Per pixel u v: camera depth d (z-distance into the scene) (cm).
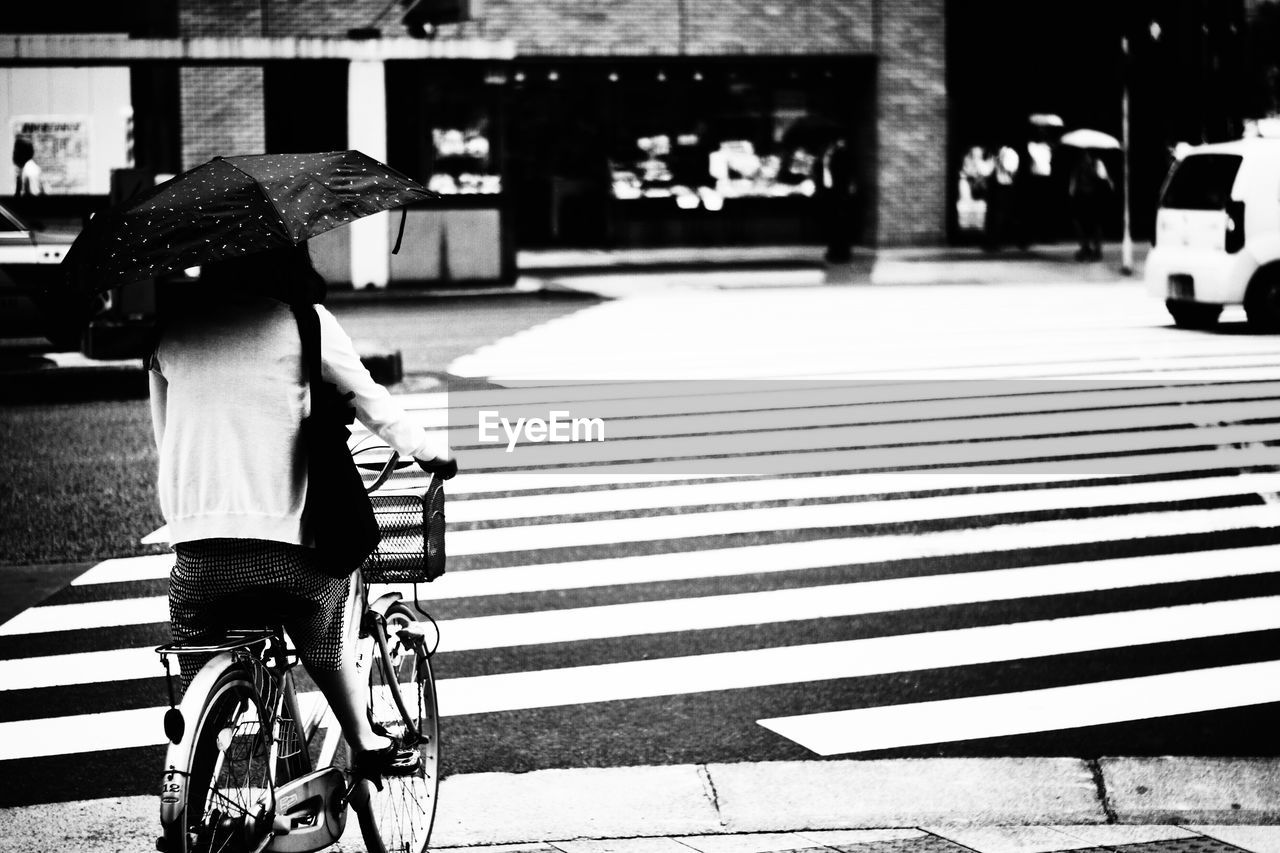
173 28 2542
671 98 3070
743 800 502
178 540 358
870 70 3047
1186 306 1823
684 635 690
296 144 2238
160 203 358
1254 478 1012
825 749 550
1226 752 543
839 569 800
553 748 554
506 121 3031
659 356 1606
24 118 2267
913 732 565
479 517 934
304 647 379
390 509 399
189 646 362
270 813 363
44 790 520
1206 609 716
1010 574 784
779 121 3108
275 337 358
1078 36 3091
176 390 359
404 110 2288
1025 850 450
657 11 2919
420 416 1268
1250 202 1716
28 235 1534
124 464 1081
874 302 2155
